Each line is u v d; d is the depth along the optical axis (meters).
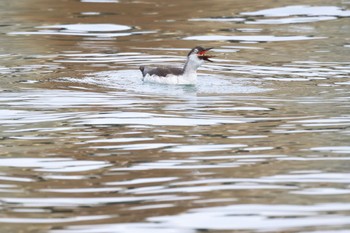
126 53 24.30
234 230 11.72
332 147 15.48
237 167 14.41
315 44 25.25
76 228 11.89
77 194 13.24
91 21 28.14
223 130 16.75
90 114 18.05
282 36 26.25
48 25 27.61
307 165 14.45
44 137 16.39
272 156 15.00
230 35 26.42
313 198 12.88
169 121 17.47
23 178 14.02
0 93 19.83
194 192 13.23
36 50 24.53
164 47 25.02
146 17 28.70
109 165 14.63
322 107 18.39
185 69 21.05
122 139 16.19
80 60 23.44
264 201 12.80
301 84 20.67
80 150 15.52
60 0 30.86
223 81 21.20
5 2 30.59
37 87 20.44
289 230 11.67
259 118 17.62
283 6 30.05
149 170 14.33
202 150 15.43
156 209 12.55
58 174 14.20
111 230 11.80
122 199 12.99
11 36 26.23
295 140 15.96
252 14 29.19
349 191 13.15
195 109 18.50
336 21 28.14
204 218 12.18
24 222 12.13
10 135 16.53
